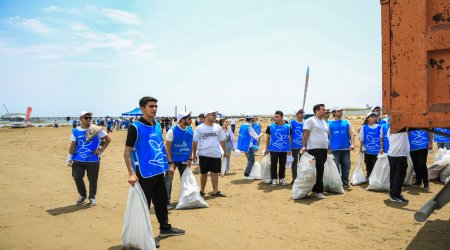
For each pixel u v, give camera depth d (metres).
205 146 7.79
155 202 5.09
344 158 8.51
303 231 5.20
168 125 37.59
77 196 8.33
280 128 8.96
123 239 4.57
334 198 7.30
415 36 2.98
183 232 5.19
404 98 3.03
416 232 4.96
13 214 6.62
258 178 10.32
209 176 11.09
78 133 7.25
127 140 4.72
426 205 3.70
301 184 7.29
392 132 3.08
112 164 14.49
